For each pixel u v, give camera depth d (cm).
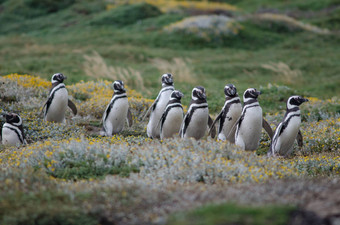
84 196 808
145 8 6197
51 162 1091
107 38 5059
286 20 5975
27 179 889
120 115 1675
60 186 880
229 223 630
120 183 880
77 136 1620
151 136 1709
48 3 6744
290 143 1449
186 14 6044
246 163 1070
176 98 1539
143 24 5697
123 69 3547
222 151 1147
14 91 2177
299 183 845
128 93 2738
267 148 1653
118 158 1123
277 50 4912
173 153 1109
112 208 769
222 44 4988
